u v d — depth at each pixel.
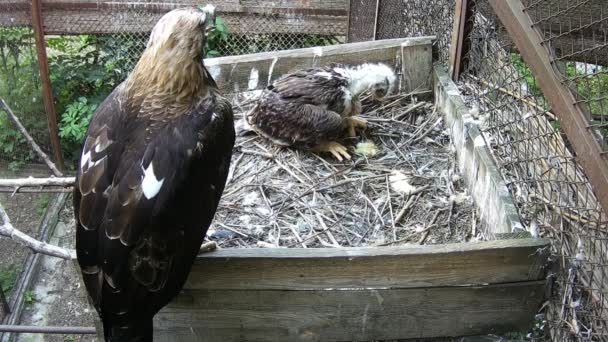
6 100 4.12
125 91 2.51
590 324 2.47
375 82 3.36
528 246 2.55
